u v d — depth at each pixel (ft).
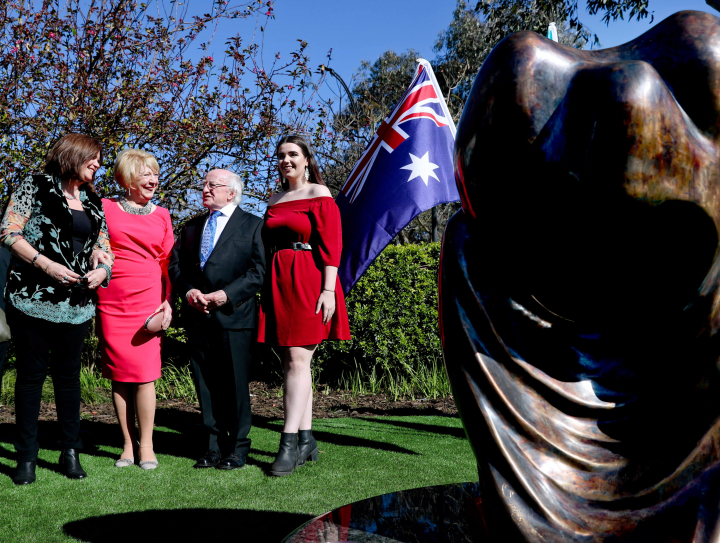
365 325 23.18
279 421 16.74
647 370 2.95
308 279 10.87
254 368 24.50
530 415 2.92
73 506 8.64
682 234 2.60
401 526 3.87
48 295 9.95
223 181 11.78
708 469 2.53
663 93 2.40
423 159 13.24
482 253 3.13
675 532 2.45
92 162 10.61
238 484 9.84
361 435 14.01
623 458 2.81
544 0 32.91
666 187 2.44
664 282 2.76
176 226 24.07
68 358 10.34
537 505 2.71
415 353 23.30
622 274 2.79
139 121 22.09
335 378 24.29
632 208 2.51
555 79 2.64
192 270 11.75
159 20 24.09
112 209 11.24
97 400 19.38
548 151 2.59
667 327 2.86
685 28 2.65
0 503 8.79
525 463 2.82
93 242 10.61
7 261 10.35
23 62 21.26
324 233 10.93
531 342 3.02
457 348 3.13
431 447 12.61
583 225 2.67
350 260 13.51
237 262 11.39
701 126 2.55
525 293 3.01
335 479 10.07
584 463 2.82
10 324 10.00
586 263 2.81
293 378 10.87
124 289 10.96
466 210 3.10
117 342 10.90
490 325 3.05
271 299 11.14
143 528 7.69
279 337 10.82
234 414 11.25
